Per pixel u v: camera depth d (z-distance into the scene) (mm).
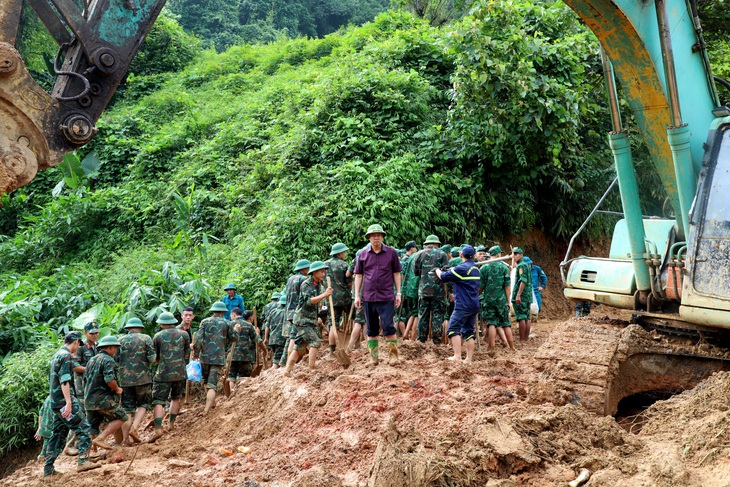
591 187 20328
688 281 6594
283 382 10039
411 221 15734
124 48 4133
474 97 16359
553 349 7051
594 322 7812
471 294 9844
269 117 22875
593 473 5137
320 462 6805
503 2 15797
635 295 7508
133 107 28531
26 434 13047
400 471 5121
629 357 7012
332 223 15562
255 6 46812
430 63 21766
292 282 11289
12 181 3705
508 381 8445
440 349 11320
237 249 16781
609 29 6621
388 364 9750
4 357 14680
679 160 6824
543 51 16594
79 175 19297
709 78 7492
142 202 21219
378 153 17234
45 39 23031
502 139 16109
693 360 6828
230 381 11789
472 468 5258
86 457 9164
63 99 3939
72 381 9688
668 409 6082
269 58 32031
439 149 17328
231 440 8977
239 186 19141
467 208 16953
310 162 17906
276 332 12570
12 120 3803
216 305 11031
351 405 8156
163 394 10156
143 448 9398
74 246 21719
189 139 23766
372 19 50844
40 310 16125
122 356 9883
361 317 11031
